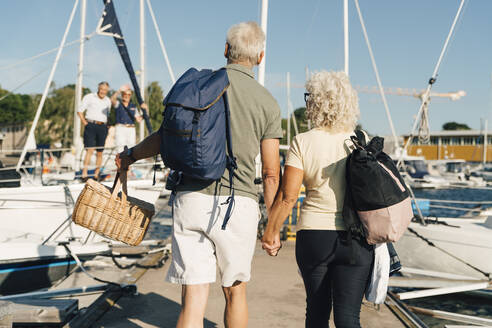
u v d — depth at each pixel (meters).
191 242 2.18
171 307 3.85
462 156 75.75
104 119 8.41
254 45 2.29
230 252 2.18
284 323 3.54
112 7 7.83
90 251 5.02
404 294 4.32
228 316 2.46
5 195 6.07
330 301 2.30
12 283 4.60
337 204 2.21
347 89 2.31
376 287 2.25
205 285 2.22
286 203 2.31
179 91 2.03
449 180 38.56
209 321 3.51
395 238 2.09
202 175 2.03
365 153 2.10
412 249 5.52
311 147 2.28
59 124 50.72
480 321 3.88
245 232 2.20
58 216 6.23
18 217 6.11
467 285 4.55
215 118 2.05
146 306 3.87
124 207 2.50
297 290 4.45
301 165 2.29
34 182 8.06
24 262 4.62
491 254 4.92
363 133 2.37
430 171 37.28
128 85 9.30
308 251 2.24
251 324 3.50
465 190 35.56
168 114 2.02
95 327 3.35
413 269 5.42
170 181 2.27
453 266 5.21
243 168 2.20
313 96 2.34
